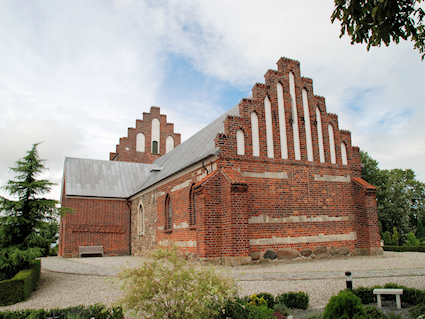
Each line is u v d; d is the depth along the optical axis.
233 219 14.90
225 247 15.02
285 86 18.64
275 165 17.30
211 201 15.42
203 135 24.44
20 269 12.45
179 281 5.95
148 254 6.20
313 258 17.17
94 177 31.47
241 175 16.27
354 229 18.77
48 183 13.60
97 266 17.89
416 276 11.15
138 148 38.97
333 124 19.72
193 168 18.41
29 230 13.18
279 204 16.98
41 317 6.70
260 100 17.67
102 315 6.85
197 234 15.53
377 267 13.58
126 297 5.90
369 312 6.77
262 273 12.45
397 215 41.56
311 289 9.66
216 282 6.07
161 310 6.05
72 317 6.45
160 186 23.42
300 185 17.77
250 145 16.89
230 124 16.59
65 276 14.31
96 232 28.89
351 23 7.14
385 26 6.78
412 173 54.12
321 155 18.97
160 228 22.88
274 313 7.10
